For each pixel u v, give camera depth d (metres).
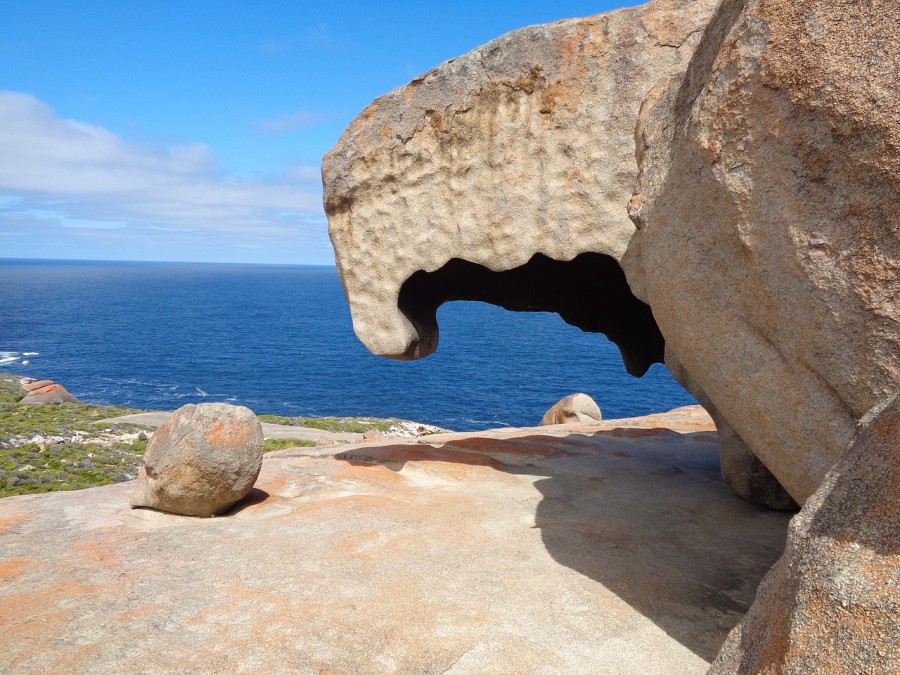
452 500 6.36
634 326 9.86
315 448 9.83
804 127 3.11
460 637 3.72
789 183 3.22
